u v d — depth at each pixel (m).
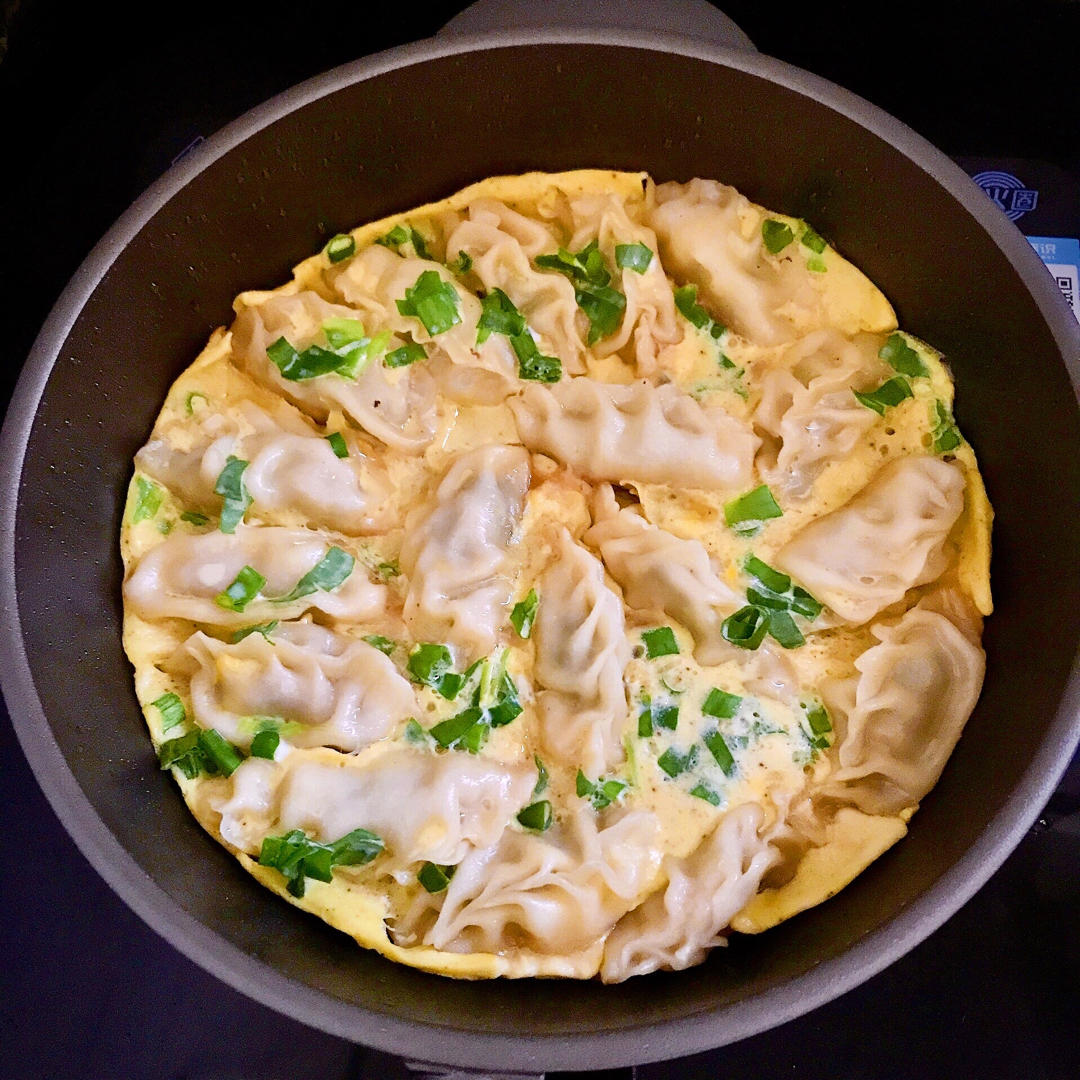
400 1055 0.28
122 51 0.44
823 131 0.36
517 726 0.35
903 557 0.35
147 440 0.37
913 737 0.35
